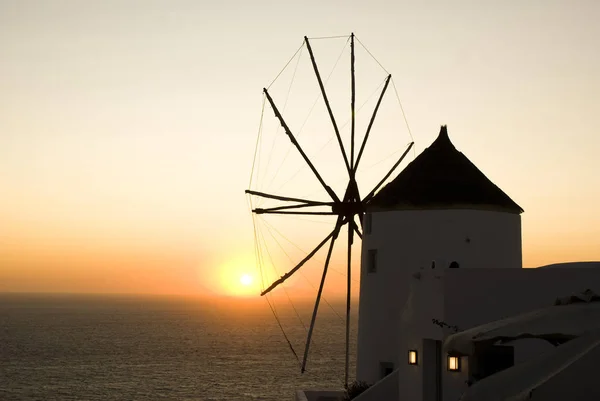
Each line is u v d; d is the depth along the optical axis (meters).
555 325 12.12
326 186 31.08
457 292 19.64
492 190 30.61
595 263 20.52
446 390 19.69
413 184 30.58
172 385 98.75
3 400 84.69
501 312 19.30
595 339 11.44
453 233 29.56
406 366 22.53
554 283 19.00
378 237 30.92
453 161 31.17
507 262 30.36
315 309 31.44
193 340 179.12
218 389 95.75
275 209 31.45
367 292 31.25
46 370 113.50
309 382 103.69
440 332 19.86
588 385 10.97
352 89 31.41
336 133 31.44
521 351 18.47
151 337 186.38
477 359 18.91
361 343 31.47
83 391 92.12
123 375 108.38
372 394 25.25
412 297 22.16
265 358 136.62
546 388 10.97
